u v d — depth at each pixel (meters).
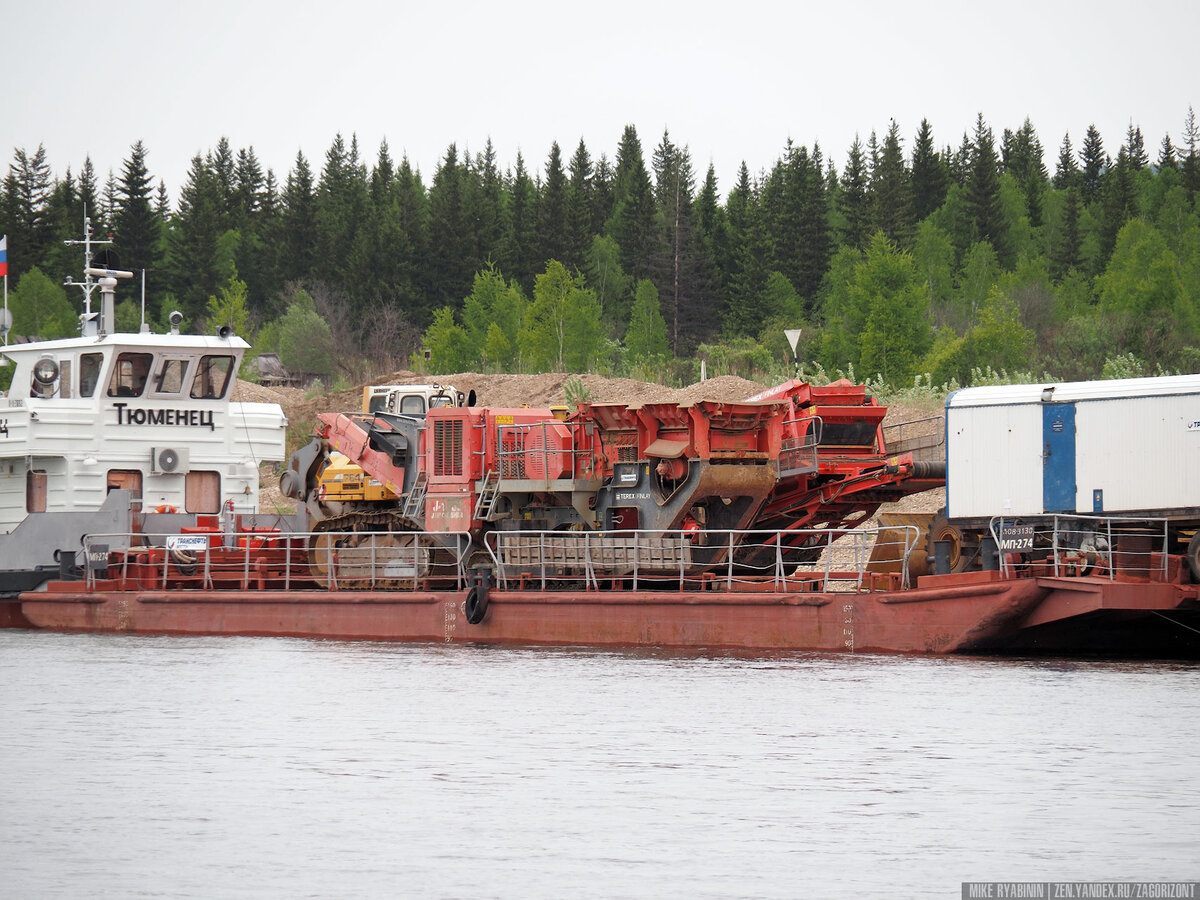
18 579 140.88
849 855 55.66
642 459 119.94
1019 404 113.25
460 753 73.12
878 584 116.69
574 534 119.38
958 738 75.88
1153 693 90.12
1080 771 68.44
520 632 119.62
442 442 128.00
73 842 57.62
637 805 62.84
